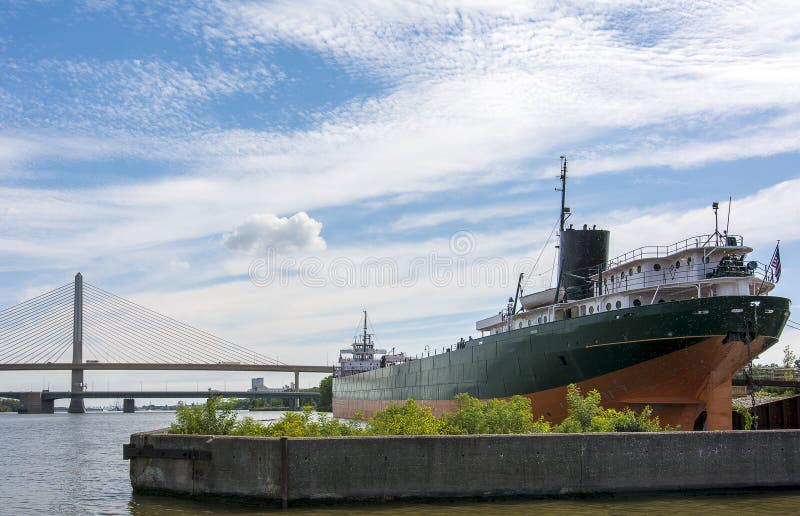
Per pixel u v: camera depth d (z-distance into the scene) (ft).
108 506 75.41
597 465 67.10
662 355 114.52
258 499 66.64
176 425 84.33
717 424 121.49
